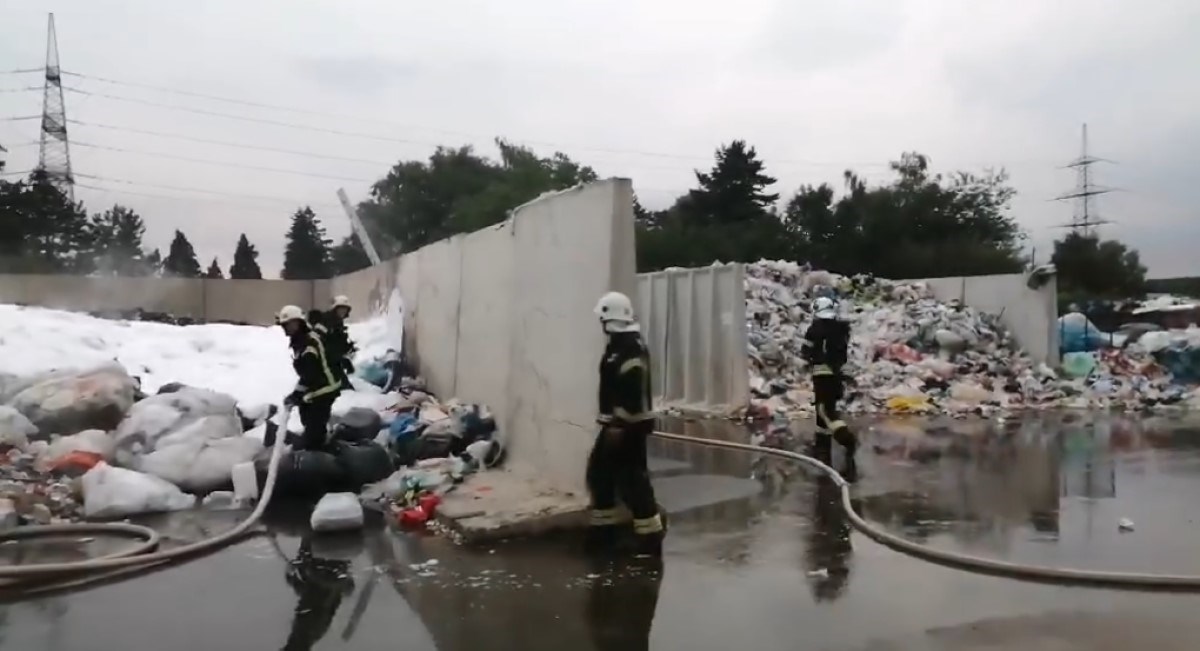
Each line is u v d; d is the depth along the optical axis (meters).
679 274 17.02
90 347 12.92
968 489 8.82
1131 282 49.75
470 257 11.46
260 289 30.53
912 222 49.19
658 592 5.54
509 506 7.28
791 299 20.81
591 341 7.39
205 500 8.09
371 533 7.11
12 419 8.82
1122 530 7.07
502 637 4.77
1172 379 18.91
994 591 5.54
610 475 6.55
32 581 5.67
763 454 11.28
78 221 51.22
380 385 13.12
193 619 5.06
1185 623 4.88
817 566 6.15
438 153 58.19
